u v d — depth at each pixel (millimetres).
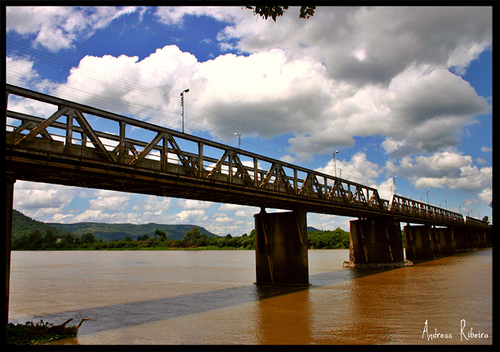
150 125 24125
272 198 35281
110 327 23859
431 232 96812
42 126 18859
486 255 93938
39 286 46844
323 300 32000
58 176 21906
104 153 21406
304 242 40312
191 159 27516
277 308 28969
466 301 30984
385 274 52031
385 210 59594
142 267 79438
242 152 31719
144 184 25156
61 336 20875
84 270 72750
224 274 59000
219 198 34281
